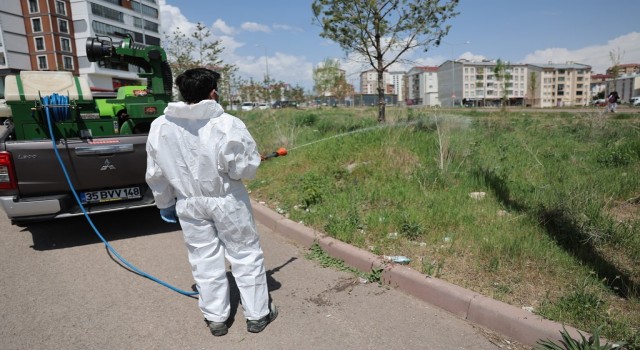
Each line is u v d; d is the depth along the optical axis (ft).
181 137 8.76
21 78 15.75
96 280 12.72
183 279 12.79
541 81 410.52
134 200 15.85
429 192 18.08
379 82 34.24
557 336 8.81
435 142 24.31
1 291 12.02
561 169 20.66
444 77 408.67
